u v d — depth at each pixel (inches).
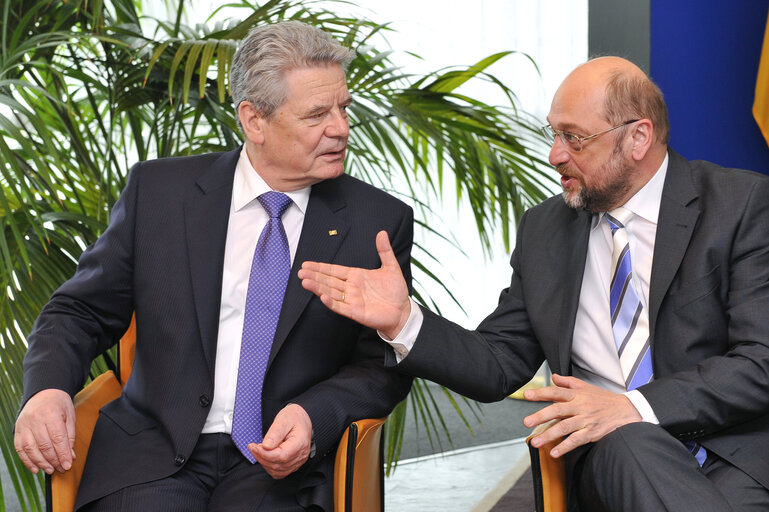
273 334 72.3
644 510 60.0
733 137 119.9
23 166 97.2
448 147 99.6
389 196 79.0
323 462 69.6
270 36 71.9
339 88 72.2
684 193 72.7
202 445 71.6
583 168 72.9
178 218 75.0
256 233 75.2
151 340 73.0
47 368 68.1
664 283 70.5
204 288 72.7
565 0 188.5
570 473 70.4
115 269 74.4
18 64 89.8
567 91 72.9
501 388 74.8
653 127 72.5
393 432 102.6
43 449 63.6
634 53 117.0
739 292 68.6
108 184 92.1
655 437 61.9
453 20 192.4
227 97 96.6
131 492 67.7
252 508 66.9
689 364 69.7
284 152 72.3
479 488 137.6
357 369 74.0
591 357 74.6
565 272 76.2
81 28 102.5
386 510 128.3
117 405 74.3
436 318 73.9
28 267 76.7
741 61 119.0
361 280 69.1
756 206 70.4
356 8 186.2
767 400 65.0
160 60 94.9
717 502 59.6
